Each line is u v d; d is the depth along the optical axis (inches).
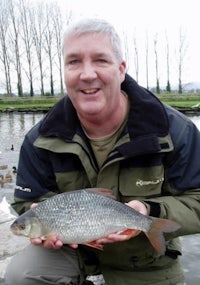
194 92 603.2
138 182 31.0
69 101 32.1
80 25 29.8
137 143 30.0
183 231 30.5
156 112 30.9
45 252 32.3
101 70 29.6
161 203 30.3
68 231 28.7
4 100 506.0
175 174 31.2
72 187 32.0
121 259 32.5
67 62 30.5
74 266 33.0
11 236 48.7
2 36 564.1
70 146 31.1
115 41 30.4
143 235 31.2
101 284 37.6
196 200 31.2
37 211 29.0
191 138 31.6
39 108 411.2
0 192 90.6
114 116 30.8
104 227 28.6
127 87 31.9
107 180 31.3
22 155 33.7
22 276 31.4
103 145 31.4
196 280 44.6
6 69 569.6
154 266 33.0
